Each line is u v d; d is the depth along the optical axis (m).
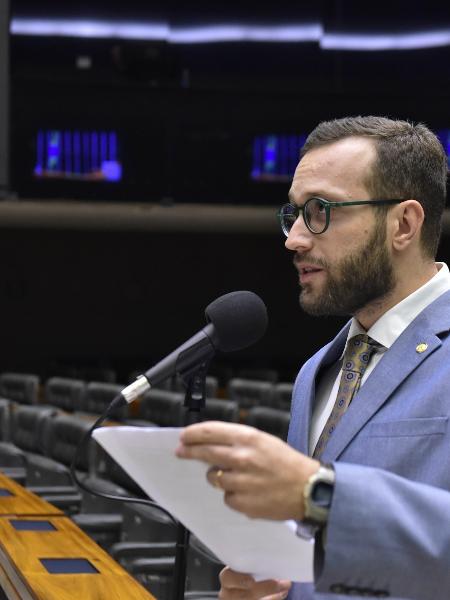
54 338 21.70
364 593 1.55
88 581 3.54
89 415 9.66
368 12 21.56
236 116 18.56
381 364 1.93
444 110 18.33
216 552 1.72
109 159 18.36
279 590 1.96
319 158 1.97
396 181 1.93
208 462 1.45
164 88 18.42
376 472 1.56
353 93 18.50
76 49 21.83
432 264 2.01
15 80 18.02
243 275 22.31
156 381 2.07
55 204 18.16
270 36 21.56
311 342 22.42
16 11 21.27
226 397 14.04
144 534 5.21
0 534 4.46
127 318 22.03
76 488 6.33
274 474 1.45
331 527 1.50
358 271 1.93
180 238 22.12
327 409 2.14
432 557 1.53
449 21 21.27
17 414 8.09
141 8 21.56
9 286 21.52
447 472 1.74
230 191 18.66
